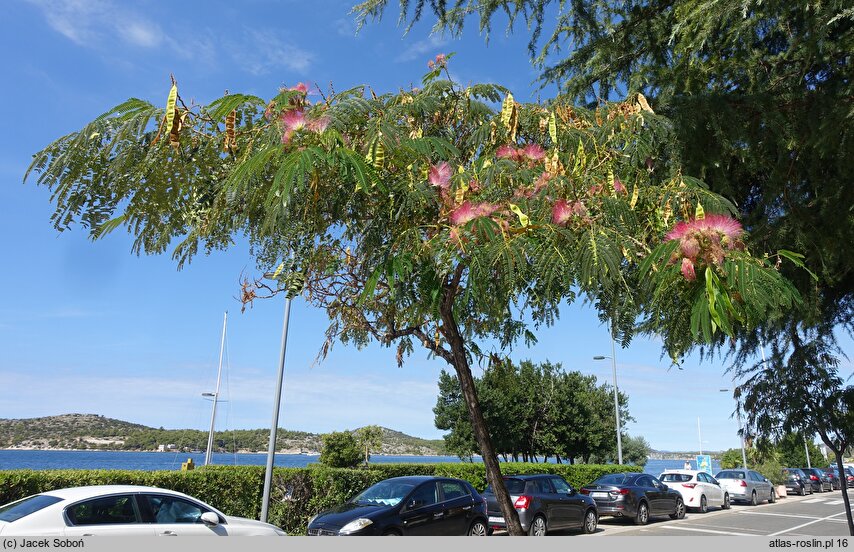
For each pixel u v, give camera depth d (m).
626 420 36.12
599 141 3.70
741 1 4.11
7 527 6.02
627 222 3.05
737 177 4.98
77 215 3.06
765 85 4.79
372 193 3.21
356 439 19.72
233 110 3.01
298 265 3.56
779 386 6.78
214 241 3.77
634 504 16.81
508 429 29.16
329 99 3.30
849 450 7.60
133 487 7.08
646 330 4.43
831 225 4.38
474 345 4.95
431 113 3.70
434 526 10.09
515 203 3.07
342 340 5.41
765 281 2.17
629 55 5.48
